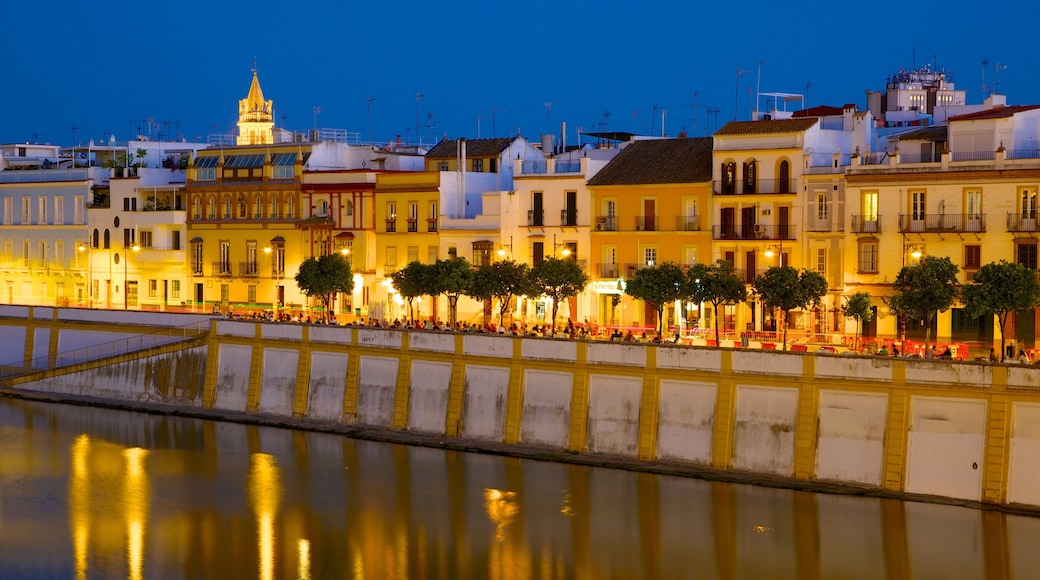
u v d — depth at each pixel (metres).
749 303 161.38
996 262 144.12
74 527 116.56
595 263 173.25
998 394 109.88
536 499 119.06
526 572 105.00
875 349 139.88
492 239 179.75
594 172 175.38
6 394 165.88
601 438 127.44
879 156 154.88
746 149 162.25
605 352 127.12
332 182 194.88
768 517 112.31
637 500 117.25
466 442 134.62
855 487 115.00
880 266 150.88
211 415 151.50
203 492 125.00
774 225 160.50
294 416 147.62
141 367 160.00
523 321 173.62
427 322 172.38
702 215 166.12
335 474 128.75
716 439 121.19
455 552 109.06
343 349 144.62
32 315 172.38
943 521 109.12
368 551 109.88
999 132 145.88
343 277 170.88
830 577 102.50
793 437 118.00
